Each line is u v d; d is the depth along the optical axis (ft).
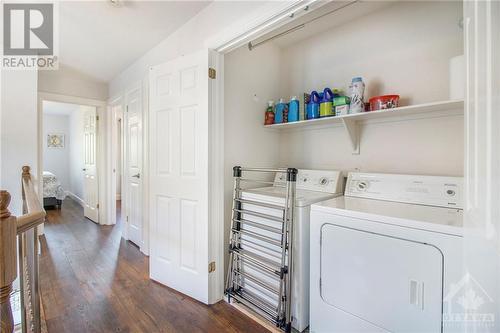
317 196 5.92
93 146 14.21
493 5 2.47
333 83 7.25
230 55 6.91
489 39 2.48
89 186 14.84
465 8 2.66
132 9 6.73
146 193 9.46
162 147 7.29
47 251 9.79
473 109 2.59
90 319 5.68
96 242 10.90
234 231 6.57
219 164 6.47
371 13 6.46
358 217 4.32
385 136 6.22
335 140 7.19
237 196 6.67
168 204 7.13
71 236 11.68
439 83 5.44
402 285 3.83
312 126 7.69
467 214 2.72
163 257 7.29
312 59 7.75
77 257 9.24
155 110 7.43
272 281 5.83
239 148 7.17
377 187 5.68
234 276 6.59
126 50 9.36
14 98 7.12
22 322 3.24
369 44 6.51
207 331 5.35
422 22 5.67
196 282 6.53
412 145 5.80
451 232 3.41
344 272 4.49
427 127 5.59
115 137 13.99
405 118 5.87
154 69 7.45
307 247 5.36
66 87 12.33
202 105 6.29
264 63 7.93
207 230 6.30
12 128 7.08
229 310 6.13
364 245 4.24
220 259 6.57
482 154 2.55
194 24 7.08
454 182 4.75
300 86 8.08
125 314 5.89
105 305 6.24
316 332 4.92
